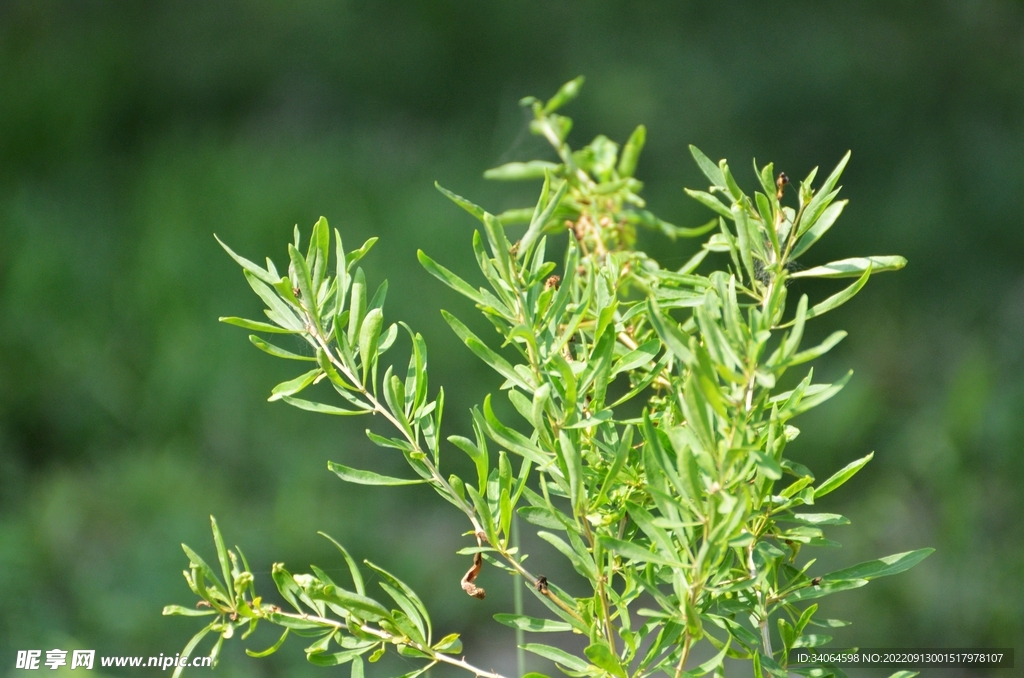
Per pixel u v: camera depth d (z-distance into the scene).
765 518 0.82
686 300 0.84
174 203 3.59
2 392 2.82
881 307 3.41
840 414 2.84
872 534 2.52
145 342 3.07
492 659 2.20
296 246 0.82
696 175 3.94
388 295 3.07
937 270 3.62
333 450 2.75
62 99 4.11
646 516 0.78
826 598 2.29
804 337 3.23
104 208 3.70
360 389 0.82
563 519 0.81
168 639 2.10
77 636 2.09
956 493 2.52
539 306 0.81
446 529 2.60
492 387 2.81
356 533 2.49
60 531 2.42
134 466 2.66
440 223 3.43
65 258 3.30
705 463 0.77
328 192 3.72
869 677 0.99
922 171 4.02
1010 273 3.61
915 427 2.81
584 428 0.83
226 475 2.71
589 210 0.91
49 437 2.83
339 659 0.82
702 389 0.75
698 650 1.57
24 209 3.55
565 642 2.07
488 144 4.14
